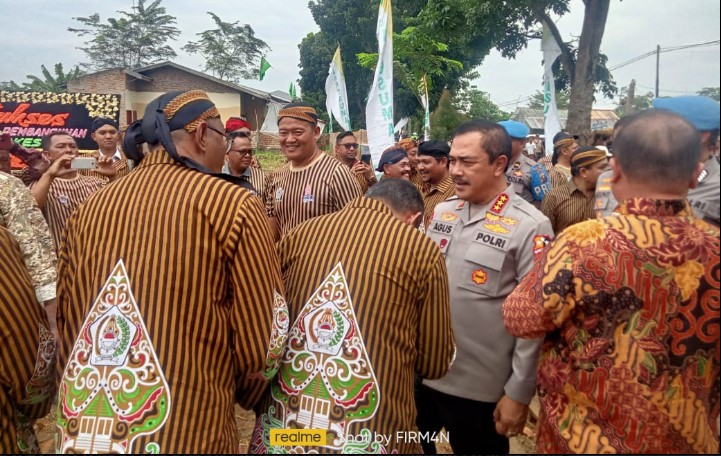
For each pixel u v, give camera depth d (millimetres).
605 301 1303
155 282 1551
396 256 1832
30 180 3723
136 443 1480
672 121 1298
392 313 1806
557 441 1438
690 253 1276
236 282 1647
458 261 2275
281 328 1717
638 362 1288
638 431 1292
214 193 1642
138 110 25797
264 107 30984
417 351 1977
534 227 2141
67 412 1549
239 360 1686
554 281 1340
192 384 1550
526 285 1458
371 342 1758
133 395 1508
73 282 1660
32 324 1777
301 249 1962
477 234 2234
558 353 1425
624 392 1297
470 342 2219
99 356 1541
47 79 32812
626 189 1385
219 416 1614
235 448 1743
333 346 1768
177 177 1664
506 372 2186
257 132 27547
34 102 10602
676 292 1279
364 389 1731
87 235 1646
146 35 30672
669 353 1292
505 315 1520
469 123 2240
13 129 10516
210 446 1562
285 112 3500
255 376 1751
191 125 1747
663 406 1288
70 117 10594
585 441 1350
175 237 1577
